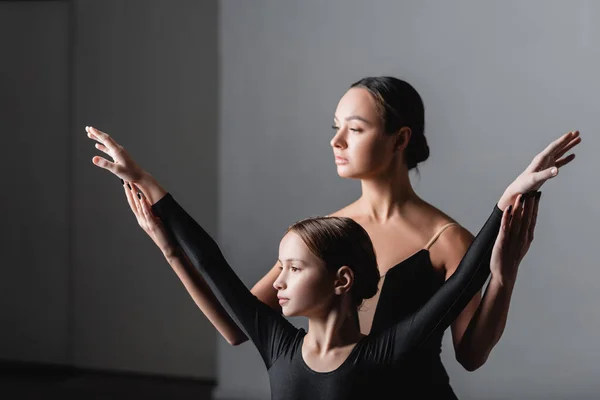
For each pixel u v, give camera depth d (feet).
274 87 18.02
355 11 17.53
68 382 19.86
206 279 5.70
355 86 6.60
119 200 20.72
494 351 16.72
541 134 16.43
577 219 16.26
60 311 21.13
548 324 16.44
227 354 18.19
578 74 16.20
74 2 20.79
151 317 20.58
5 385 19.48
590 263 16.20
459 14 16.81
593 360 16.24
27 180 21.21
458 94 16.85
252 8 18.11
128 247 20.70
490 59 16.66
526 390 16.56
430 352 6.06
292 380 5.31
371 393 5.19
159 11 20.26
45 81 21.01
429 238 6.56
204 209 20.08
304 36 17.84
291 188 17.94
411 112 6.56
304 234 5.32
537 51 16.42
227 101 18.25
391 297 6.35
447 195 16.92
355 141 6.45
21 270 21.33
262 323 5.56
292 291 5.29
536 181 5.02
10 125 21.25
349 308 5.37
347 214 6.93
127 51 20.49
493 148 16.70
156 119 20.33
